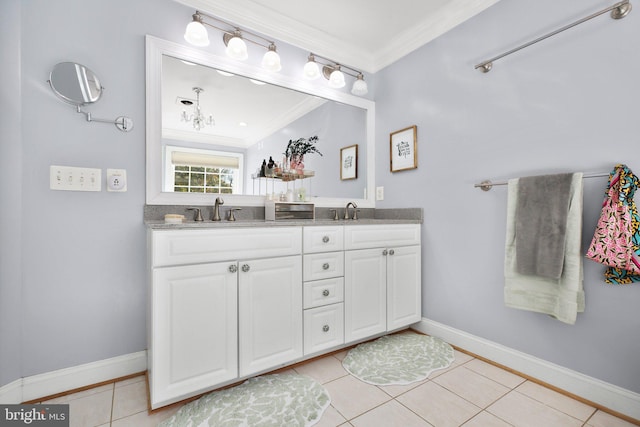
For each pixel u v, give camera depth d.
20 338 1.38
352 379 1.60
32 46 1.41
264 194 2.10
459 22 1.99
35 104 1.41
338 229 1.81
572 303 1.37
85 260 1.53
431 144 2.18
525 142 1.66
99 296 1.56
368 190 2.63
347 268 1.84
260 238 1.53
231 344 1.44
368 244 1.94
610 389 1.34
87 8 1.54
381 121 2.60
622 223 1.24
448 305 2.06
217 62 1.90
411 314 2.16
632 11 1.29
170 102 1.77
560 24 1.52
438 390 1.51
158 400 1.27
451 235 2.04
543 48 1.58
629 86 1.30
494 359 1.78
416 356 1.85
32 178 1.41
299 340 1.65
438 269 2.13
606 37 1.37
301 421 1.27
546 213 1.48
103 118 1.57
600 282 1.39
